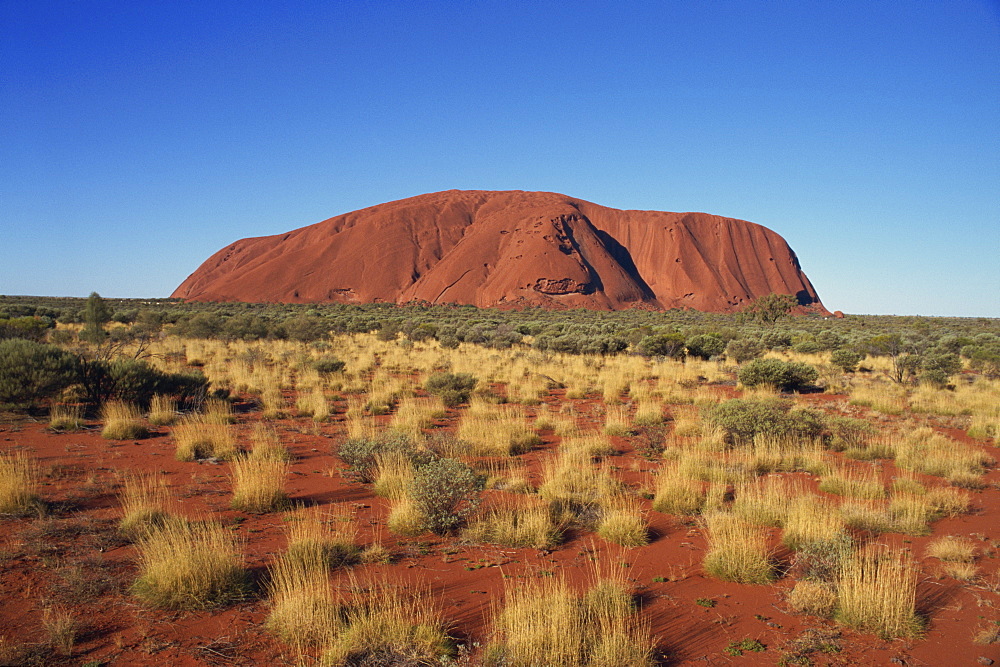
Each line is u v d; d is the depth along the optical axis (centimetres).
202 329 3525
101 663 375
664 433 1234
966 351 3238
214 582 469
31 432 1080
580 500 757
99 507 687
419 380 2038
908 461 1000
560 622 406
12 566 510
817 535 592
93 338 2672
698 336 3294
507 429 1120
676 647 420
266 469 764
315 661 382
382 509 732
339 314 9156
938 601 501
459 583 516
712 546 602
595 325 6231
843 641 434
